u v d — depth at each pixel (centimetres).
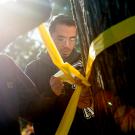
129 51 133
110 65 138
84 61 161
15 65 200
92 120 285
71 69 191
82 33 155
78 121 287
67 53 302
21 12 145
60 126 181
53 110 264
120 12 135
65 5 574
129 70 134
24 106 206
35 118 219
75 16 160
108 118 143
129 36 133
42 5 146
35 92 212
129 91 135
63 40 302
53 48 196
